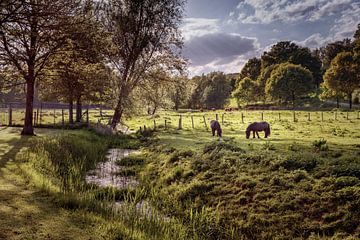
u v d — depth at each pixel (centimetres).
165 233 902
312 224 1000
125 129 3619
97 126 3114
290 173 1280
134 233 784
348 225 954
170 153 1886
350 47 12075
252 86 10025
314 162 1350
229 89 12375
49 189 993
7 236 648
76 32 2067
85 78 2758
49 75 2553
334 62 7731
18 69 2441
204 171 1479
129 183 1500
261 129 2445
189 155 1761
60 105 7694
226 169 1436
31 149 1631
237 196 1230
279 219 1055
